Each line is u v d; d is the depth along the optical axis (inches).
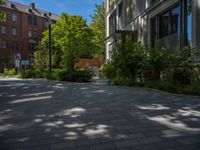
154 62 445.4
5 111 270.1
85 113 250.2
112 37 993.5
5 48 2197.3
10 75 1236.5
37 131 190.5
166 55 434.0
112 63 551.2
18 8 2325.3
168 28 559.5
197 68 400.5
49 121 220.4
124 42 557.0
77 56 1174.3
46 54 1286.9
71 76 674.2
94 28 1982.0
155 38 614.9
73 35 1742.1
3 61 2118.6
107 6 1201.4
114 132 182.7
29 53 2373.3
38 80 807.1
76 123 211.0
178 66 412.5
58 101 331.0
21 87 543.8
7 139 173.3
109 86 524.1
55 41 1772.9
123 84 509.4
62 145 158.1
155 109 263.9
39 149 152.6
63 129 193.5
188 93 364.5
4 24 2185.0
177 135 172.7
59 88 506.3
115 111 257.4
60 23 1803.6
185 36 474.3
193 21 433.4
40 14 2517.2
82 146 155.3
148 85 453.1
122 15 913.5
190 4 458.6
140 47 500.7
